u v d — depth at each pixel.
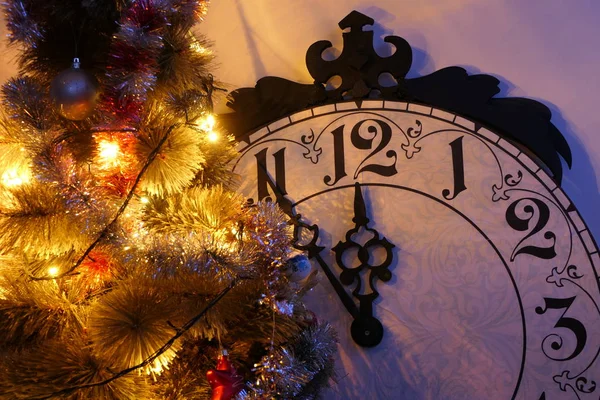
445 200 1.18
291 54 1.27
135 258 0.93
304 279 1.03
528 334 1.14
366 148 1.21
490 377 1.14
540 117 1.18
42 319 0.97
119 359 0.90
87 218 0.93
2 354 0.97
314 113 1.23
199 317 0.92
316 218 1.21
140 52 0.96
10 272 1.00
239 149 1.24
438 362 1.16
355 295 1.18
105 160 0.99
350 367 1.17
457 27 1.24
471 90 1.20
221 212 0.98
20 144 0.99
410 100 1.21
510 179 1.17
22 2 0.97
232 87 1.28
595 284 1.13
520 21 1.23
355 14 1.24
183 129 0.98
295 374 0.97
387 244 1.18
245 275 0.94
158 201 1.01
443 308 1.16
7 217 0.93
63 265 0.99
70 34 1.02
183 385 1.00
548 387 1.13
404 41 1.22
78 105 0.95
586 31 1.21
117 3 0.98
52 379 0.89
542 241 1.15
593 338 1.13
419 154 1.20
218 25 1.30
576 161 1.19
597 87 1.20
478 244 1.17
